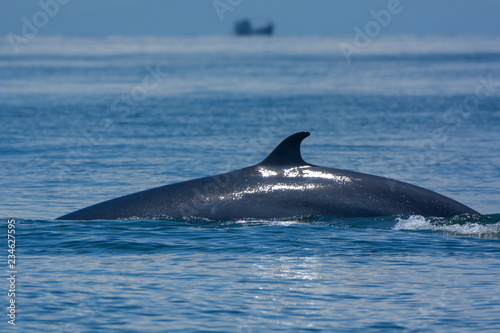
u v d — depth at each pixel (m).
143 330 38.56
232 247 54.16
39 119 161.62
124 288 45.03
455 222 60.22
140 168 98.69
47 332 38.25
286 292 44.31
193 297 43.44
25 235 57.53
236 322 39.66
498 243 55.41
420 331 38.47
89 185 85.75
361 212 60.53
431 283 45.94
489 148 118.44
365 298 43.28
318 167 63.62
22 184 86.31
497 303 42.31
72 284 45.75
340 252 52.84
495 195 79.25
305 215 60.41
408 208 61.09
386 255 52.16
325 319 40.09
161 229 58.78
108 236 57.03
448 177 91.19
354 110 185.12
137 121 161.00
